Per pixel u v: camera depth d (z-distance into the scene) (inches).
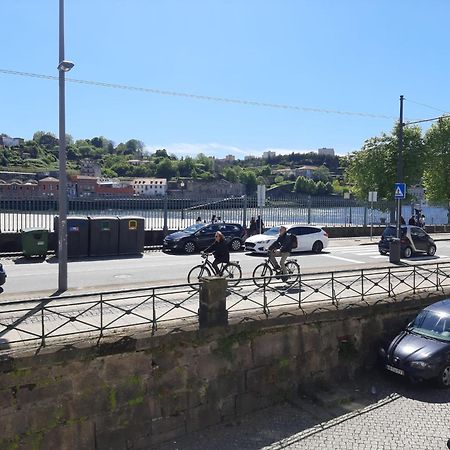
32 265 737.0
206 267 552.4
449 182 1900.8
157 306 460.1
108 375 351.3
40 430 327.3
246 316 419.8
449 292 561.0
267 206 1208.8
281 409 425.7
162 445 371.2
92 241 845.2
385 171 1791.3
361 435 374.0
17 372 317.4
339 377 476.4
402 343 461.7
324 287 567.2
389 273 539.2
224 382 405.4
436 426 383.9
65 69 531.2
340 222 1318.9
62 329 369.1
